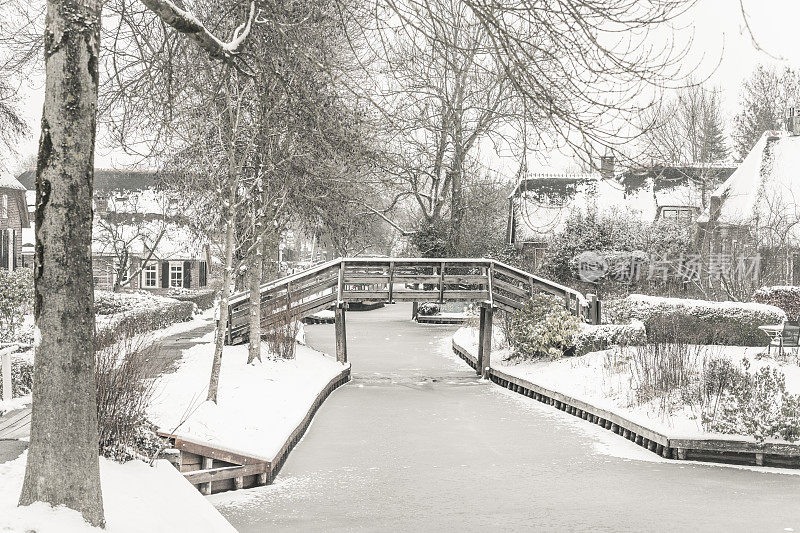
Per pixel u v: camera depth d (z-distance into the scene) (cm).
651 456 1439
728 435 1413
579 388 1966
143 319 2586
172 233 5141
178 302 3706
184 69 1115
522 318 2444
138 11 1044
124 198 4747
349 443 1521
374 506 1094
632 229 4059
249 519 1024
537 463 1373
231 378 1808
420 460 1387
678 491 1187
